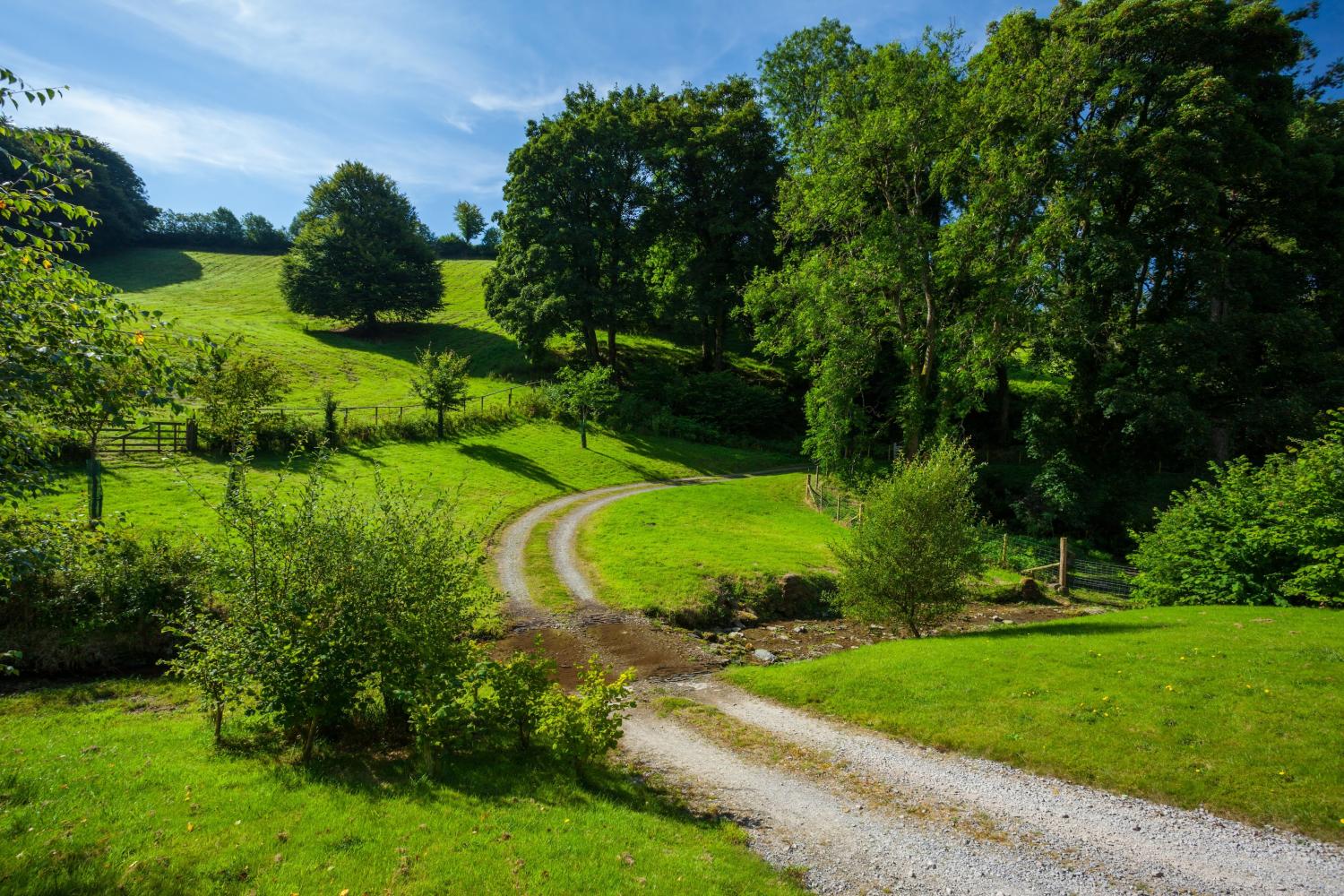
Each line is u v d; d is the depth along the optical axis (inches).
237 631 383.2
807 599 951.0
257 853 272.8
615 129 2329.0
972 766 430.6
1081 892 298.7
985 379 1342.3
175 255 4163.4
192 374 387.2
